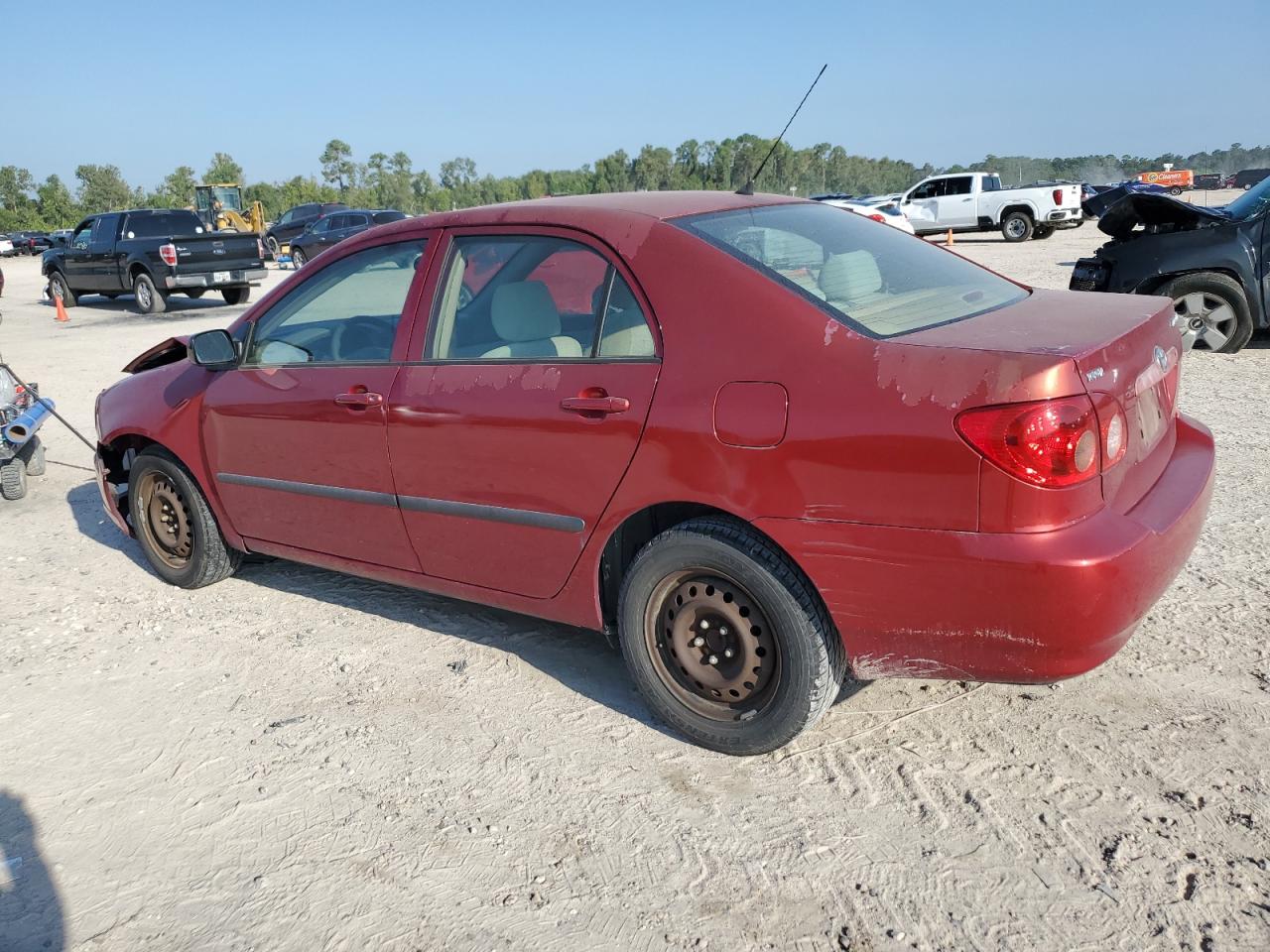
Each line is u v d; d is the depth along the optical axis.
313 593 4.79
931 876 2.63
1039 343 2.68
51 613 4.70
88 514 6.32
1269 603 4.02
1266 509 5.07
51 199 131.75
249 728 3.57
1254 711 3.27
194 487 4.70
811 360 2.83
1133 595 2.64
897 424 2.66
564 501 3.32
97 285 20.09
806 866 2.70
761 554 2.94
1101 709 3.34
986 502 2.58
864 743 3.24
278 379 4.19
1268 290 8.79
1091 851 2.67
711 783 3.09
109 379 11.17
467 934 2.53
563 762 3.25
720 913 2.55
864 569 2.77
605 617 3.46
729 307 3.00
